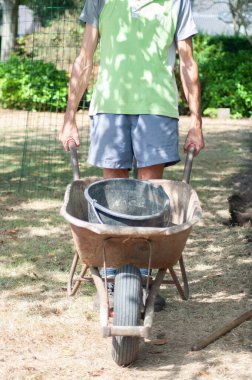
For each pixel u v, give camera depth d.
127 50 4.56
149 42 4.55
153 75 4.56
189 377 3.88
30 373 3.90
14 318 4.70
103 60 4.65
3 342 4.32
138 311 3.82
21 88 16.95
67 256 6.11
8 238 6.59
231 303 5.04
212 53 19.23
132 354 3.93
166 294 5.21
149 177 4.71
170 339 4.41
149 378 3.86
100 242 3.86
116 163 4.63
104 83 4.62
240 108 17.44
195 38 19.77
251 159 11.34
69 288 4.51
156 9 4.55
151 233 3.72
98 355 4.16
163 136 4.58
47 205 7.92
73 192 4.40
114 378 3.85
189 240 6.67
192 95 4.69
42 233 6.80
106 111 4.60
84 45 4.75
